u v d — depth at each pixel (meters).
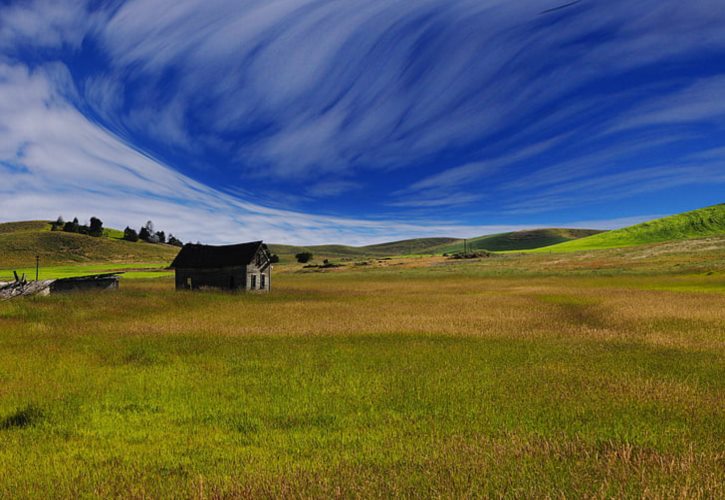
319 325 19.98
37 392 9.13
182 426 7.26
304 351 13.98
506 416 7.54
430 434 6.72
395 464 5.47
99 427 7.20
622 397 8.58
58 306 23.50
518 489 4.58
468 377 10.43
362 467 5.32
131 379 10.34
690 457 5.22
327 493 4.59
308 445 6.31
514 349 14.23
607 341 15.61
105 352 13.60
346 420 7.48
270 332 18.00
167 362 12.38
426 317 22.92
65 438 6.76
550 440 6.26
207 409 8.14
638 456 5.52
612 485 4.66
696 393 8.85
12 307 22.23
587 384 9.67
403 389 9.41
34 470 5.46
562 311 26.02
